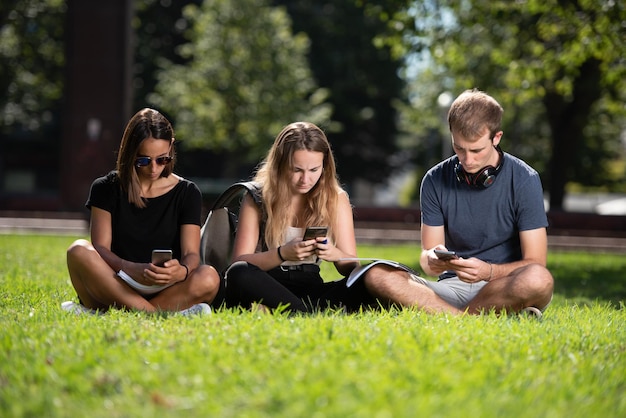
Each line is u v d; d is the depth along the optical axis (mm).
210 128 40594
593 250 22422
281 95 40750
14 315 6547
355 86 50250
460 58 22438
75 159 27203
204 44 40312
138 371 4438
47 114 49219
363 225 26594
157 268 6473
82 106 27125
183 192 7098
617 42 19000
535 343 5473
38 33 41094
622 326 6668
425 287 6789
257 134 41000
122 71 27125
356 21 49969
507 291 6723
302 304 6590
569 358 5148
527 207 6969
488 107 6734
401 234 24594
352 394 3980
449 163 7195
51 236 19812
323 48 50281
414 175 56375
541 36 20906
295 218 7004
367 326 5668
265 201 6910
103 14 26984
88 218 23375
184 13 42000
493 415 3787
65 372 4473
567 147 31234
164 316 6316
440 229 7191
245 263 6637
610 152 51938
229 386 4188
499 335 5609
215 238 7219
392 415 3686
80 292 6832
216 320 5812
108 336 5320
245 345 4984
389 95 51250
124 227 7023
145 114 6887
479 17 21078
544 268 6758
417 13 20844
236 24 40281
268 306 6547
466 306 7012
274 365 4539
